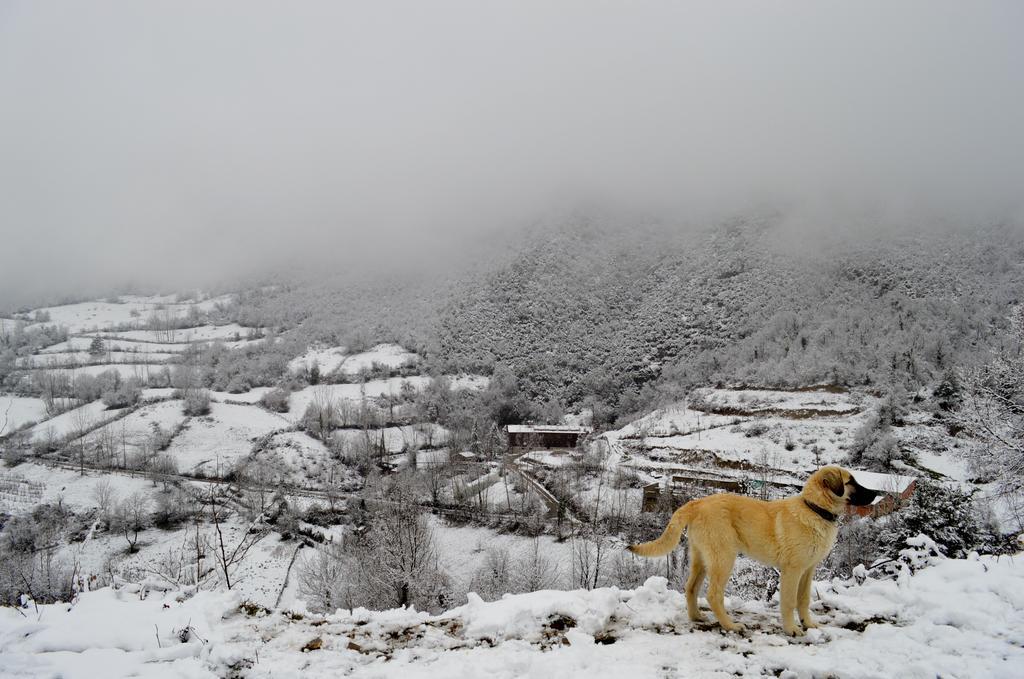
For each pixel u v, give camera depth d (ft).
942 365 284.82
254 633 23.25
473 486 247.91
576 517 209.77
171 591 28.25
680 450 268.21
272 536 202.59
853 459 222.89
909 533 70.74
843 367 310.86
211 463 294.87
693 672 18.95
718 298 529.04
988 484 78.48
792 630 21.81
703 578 23.79
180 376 423.64
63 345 574.97
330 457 311.06
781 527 22.06
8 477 267.59
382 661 21.01
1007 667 17.97
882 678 17.98
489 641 22.75
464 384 462.19
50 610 25.26
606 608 24.00
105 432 314.35
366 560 122.83
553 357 508.12
